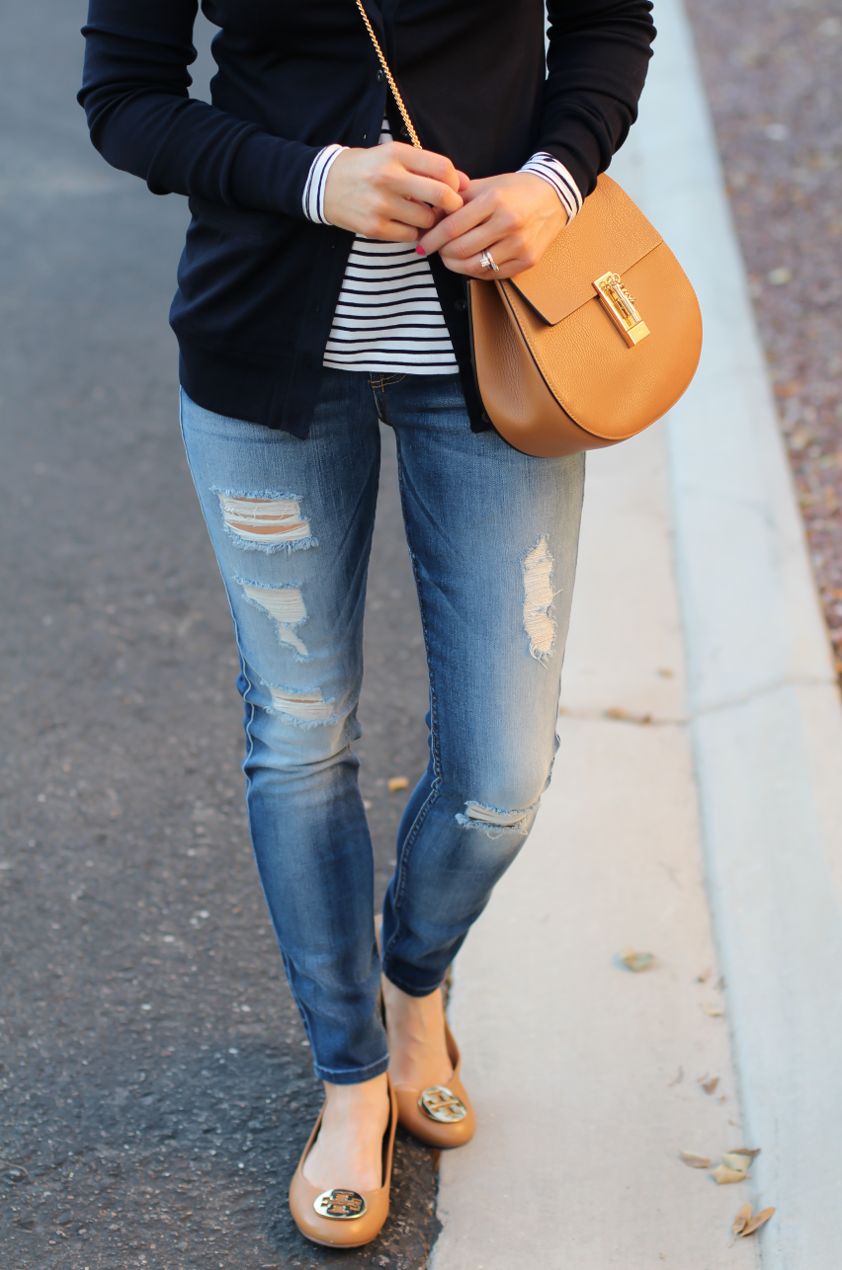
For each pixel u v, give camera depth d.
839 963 1.85
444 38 1.26
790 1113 1.71
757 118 5.76
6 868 2.24
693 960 2.03
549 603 1.43
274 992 2.01
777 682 2.51
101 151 1.34
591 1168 1.70
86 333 4.34
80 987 2.00
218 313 1.34
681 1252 1.58
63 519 3.36
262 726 1.51
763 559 2.91
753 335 4.01
